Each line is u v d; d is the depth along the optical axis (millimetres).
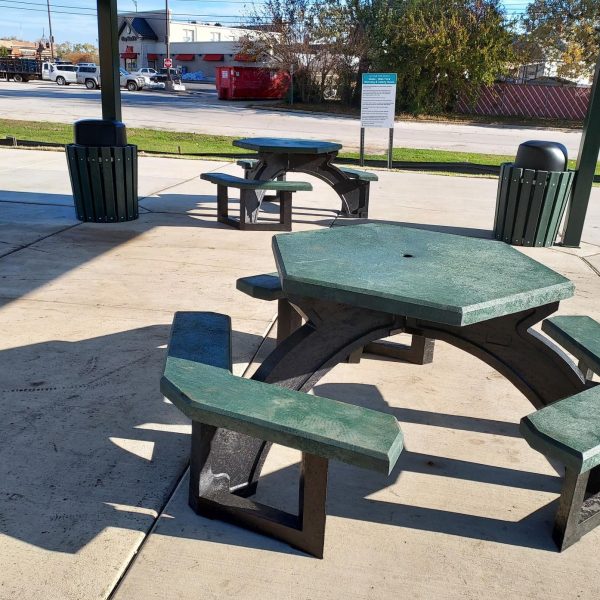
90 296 4297
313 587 1907
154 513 2191
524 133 25422
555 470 2605
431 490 2430
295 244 2605
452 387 3316
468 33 29328
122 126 6324
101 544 2031
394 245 2664
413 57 29891
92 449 2549
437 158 14812
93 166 6137
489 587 1947
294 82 35000
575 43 33125
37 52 76250
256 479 2340
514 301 2027
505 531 2215
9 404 2854
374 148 16922
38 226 6137
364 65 32719
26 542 2020
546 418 1965
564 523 2098
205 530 2129
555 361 2414
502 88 32500
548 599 1910
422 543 2131
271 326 3922
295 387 2379
